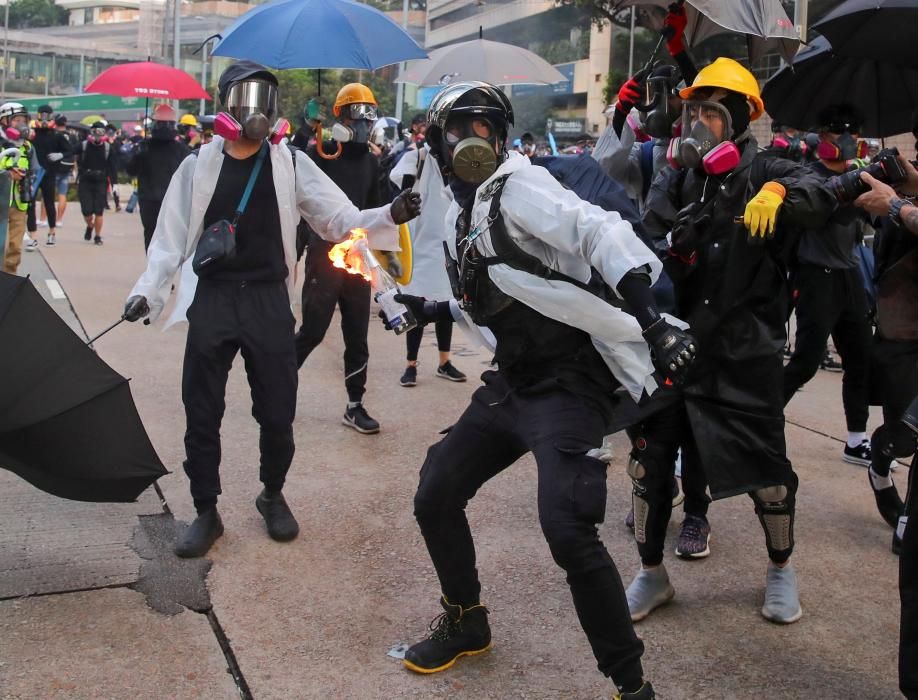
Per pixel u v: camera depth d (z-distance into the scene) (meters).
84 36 102.44
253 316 3.67
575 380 2.60
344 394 6.20
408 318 3.11
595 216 2.40
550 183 2.52
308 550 3.78
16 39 85.38
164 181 9.40
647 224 3.40
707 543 3.94
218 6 59.69
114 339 7.25
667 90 3.53
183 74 11.20
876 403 4.01
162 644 3.03
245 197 3.60
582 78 34.81
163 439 5.01
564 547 2.45
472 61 7.66
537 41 37.19
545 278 2.55
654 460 3.27
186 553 3.65
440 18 43.19
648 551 3.34
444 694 2.83
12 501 4.10
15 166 8.58
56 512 4.01
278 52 5.15
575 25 35.41
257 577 3.53
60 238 13.81
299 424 5.47
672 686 2.91
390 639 3.13
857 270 4.87
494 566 3.71
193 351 3.64
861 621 3.38
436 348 7.76
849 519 4.38
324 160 5.52
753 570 3.79
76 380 3.21
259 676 2.88
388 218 3.61
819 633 3.29
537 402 2.62
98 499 3.39
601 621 2.48
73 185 25.02
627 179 4.14
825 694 2.90
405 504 4.31
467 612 2.98
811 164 4.43
